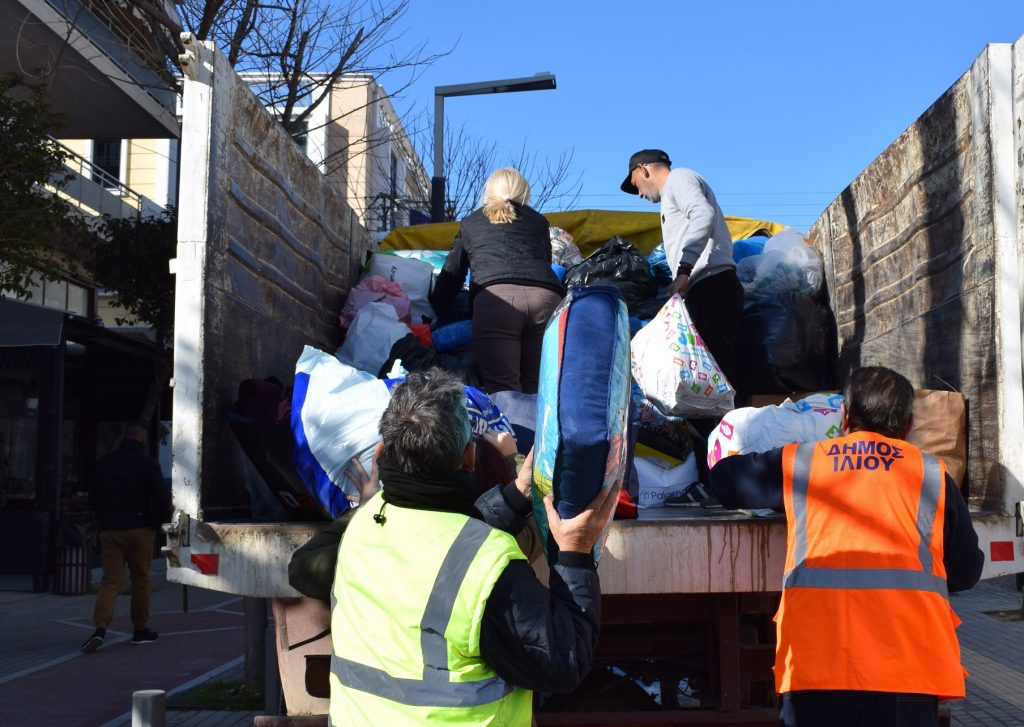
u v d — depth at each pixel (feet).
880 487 9.29
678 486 13.37
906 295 13.58
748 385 16.71
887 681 8.68
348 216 18.86
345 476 10.27
